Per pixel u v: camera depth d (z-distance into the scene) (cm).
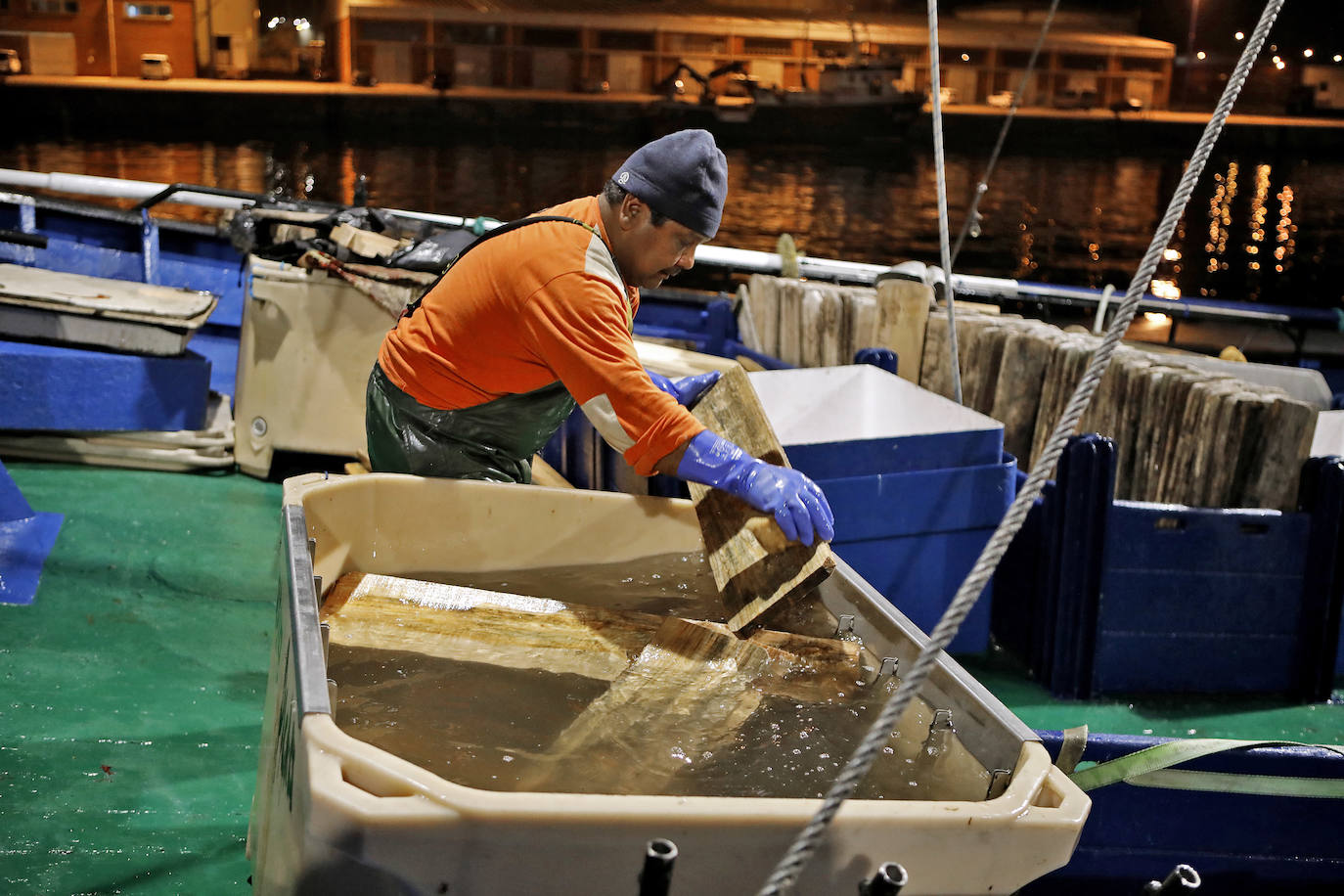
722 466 229
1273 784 212
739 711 198
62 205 601
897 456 342
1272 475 345
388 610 229
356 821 133
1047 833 148
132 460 488
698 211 247
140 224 602
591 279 240
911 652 205
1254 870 222
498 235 257
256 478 496
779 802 143
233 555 412
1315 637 347
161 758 279
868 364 405
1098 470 333
